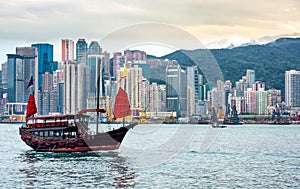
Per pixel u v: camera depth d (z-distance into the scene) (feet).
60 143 259.19
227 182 164.86
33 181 164.35
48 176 175.73
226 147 315.17
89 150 251.39
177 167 195.00
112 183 158.51
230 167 203.51
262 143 369.30
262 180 170.19
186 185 157.07
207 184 159.84
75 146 254.06
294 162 226.99
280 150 296.71
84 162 216.13
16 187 153.17
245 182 165.58
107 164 201.77
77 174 179.32
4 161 230.48
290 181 168.76
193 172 185.37
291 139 430.61
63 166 205.16
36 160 232.73
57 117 263.49
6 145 346.74
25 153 271.28
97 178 168.55
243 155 258.16
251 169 198.39
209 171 189.26
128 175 174.29
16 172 188.75
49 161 226.58
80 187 151.53
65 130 259.60
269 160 234.79
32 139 273.54
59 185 155.43
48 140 265.54
